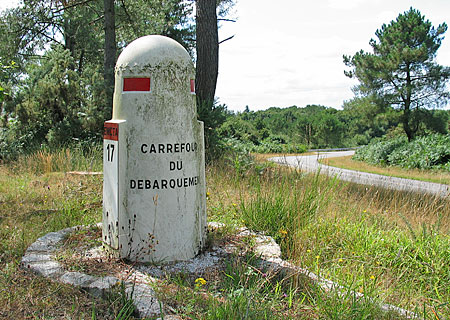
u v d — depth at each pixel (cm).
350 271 424
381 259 454
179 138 395
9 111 1348
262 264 386
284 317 298
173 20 1962
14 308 307
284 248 472
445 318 338
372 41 3028
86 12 2144
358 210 642
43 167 980
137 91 384
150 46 388
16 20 1736
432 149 2378
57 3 1747
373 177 1416
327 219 562
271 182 716
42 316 298
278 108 7950
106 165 404
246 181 776
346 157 3494
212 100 1164
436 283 401
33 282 344
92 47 2539
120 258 393
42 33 1891
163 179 389
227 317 285
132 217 391
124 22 2016
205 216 441
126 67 387
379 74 2812
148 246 392
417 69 2823
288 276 352
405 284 403
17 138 1348
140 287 328
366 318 307
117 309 302
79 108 1369
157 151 386
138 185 388
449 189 741
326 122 5247
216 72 1188
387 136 4394
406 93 2808
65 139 1278
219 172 855
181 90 395
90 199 653
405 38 2808
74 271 363
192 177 409
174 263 394
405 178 1672
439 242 488
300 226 512
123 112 390
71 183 748
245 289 318
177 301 310
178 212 397
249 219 529
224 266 391
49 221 546
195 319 284
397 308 328
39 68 1512
